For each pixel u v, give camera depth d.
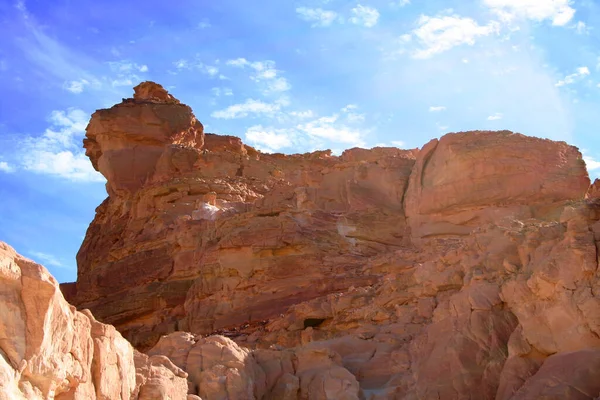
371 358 24.89
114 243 50.16
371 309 28.14
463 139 39.47
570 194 37.09
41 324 14.60
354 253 38.16
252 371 22.64
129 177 54.09
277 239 37.88
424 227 38.62
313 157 59.69
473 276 23.78
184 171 51.78
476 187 38.00
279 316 33.41
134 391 18.39
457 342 22.42
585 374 19.42
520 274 22.53
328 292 35.47
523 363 20.95
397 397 22.48
